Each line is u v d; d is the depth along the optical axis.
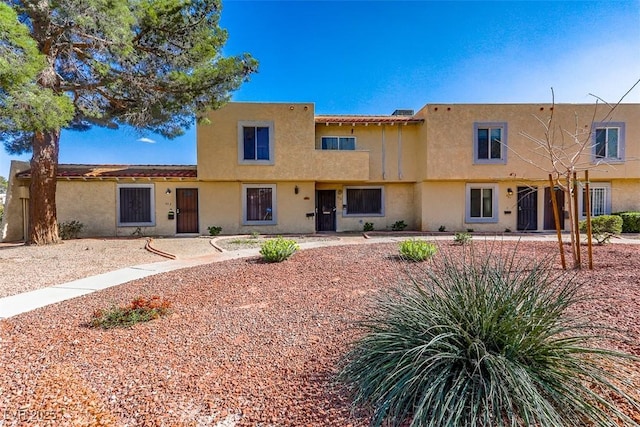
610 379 2.83
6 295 6.87
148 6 12.01
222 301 6.12
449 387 2.71
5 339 4.61
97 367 3.77
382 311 4.04
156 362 3.86
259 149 17.25
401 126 18.69
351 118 18.39
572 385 2.69
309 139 17.39
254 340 4.42
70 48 11.53
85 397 3.19
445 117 17.36
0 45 7.83
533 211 18.67
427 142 17.39
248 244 14.09
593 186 18.12
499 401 2.52
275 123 17.22
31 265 9.92
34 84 8.87
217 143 17.00
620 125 17.14
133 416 2.90
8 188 16.31
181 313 5.53
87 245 13.91
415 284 3.80
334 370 3.52
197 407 3.01
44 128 9.43
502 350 2.90
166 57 13.17
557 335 3.20
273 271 8.29
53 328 5.00
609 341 3.64
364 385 3.01
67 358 3.99
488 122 17.31
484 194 18.56
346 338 4.34
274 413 2.89
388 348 3.15
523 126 17.31
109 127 16.67
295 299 6.10
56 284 7.75
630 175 17.27
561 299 3.31
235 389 3.27
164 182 17.86
